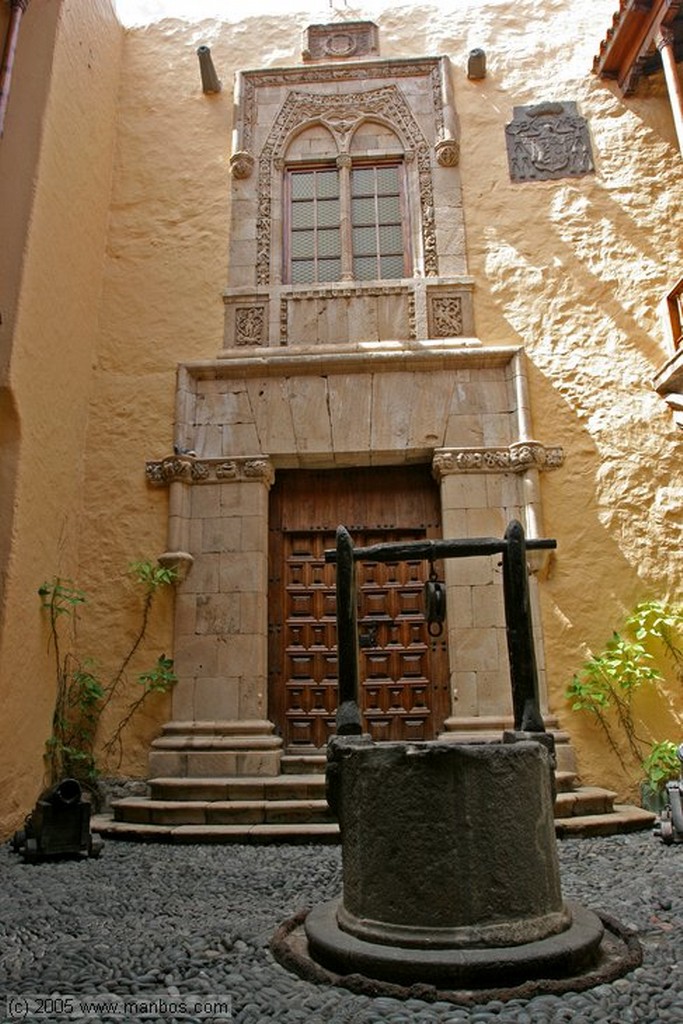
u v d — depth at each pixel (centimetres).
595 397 708
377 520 732
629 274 744
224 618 674
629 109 805
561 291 746
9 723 549
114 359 751
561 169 791
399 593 705
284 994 253
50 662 624
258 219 800
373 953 260
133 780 636
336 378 731
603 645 646
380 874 279
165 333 758
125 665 666
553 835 297
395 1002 243
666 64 716
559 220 771
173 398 734
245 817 552
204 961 284
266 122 839
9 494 572
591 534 672
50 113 655
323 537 731
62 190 679
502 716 636
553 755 308
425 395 721
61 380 667
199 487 710
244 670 661
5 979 269
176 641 670
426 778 278
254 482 707
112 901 373
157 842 525
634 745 619
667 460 682
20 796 559
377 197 816
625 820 536
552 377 719
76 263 710
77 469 701
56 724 628
